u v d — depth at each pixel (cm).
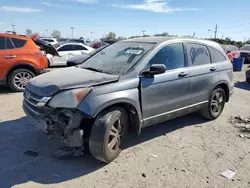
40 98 331
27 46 759
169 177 328
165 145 421
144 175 330
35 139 424
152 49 412
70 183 309
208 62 512
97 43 2161
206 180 325
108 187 303
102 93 334
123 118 365
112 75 369
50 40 2142
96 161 362
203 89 495
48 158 365
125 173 334
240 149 417
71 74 376
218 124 532
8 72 729
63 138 327
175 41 452
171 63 434
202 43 509
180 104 451
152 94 394
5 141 413
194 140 446
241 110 653
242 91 937
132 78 371
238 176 337
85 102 319
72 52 1355
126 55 423
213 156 389
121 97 347
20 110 572
